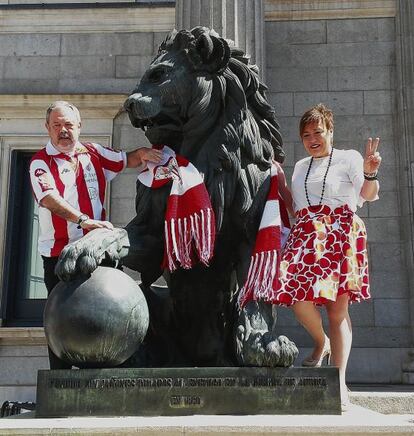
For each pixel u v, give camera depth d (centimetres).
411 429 243
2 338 1013
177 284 358
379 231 1022
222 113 353
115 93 1101
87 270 288
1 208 1095
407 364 947
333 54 1091
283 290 333
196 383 279
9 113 1118
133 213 1037
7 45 1146
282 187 375
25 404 817
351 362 970
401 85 1060
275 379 281
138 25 1138
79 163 360
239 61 362
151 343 368
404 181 1027
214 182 345
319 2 1103
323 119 359
